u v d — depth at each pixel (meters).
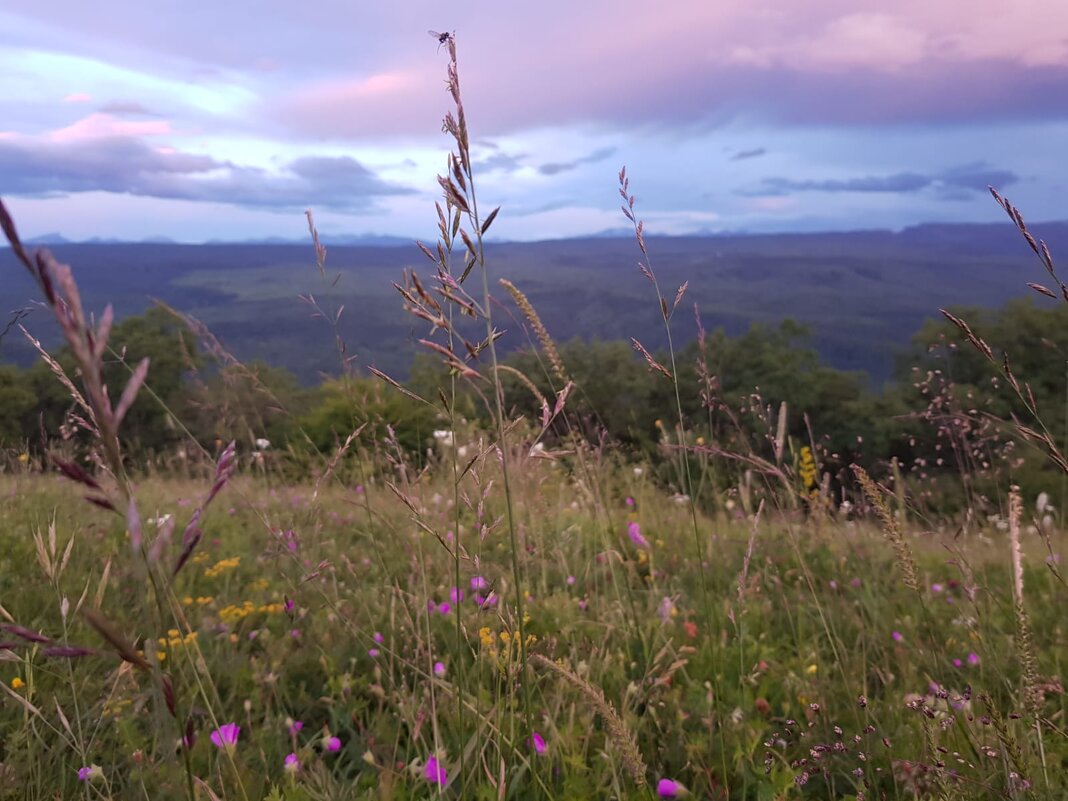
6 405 32.53
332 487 5.30
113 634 0.84
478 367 1.54
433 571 3.53
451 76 1.41
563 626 3.05
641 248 2.12
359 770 2.37
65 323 0.73
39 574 3.45
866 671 2.87
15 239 0.70
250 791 1.93
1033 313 36.34
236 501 5.38
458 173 1.43
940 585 3.75
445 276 1.46
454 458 1.67
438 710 2.43
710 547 4.45
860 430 50.91
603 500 4.55
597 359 56.44
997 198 1.45
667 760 2.33
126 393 0.81
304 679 2.94
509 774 2.04
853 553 3.90
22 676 2.53
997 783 1.93
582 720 2.35
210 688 2.61
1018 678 2.58
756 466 2.88
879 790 2.07
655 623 3.17
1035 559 4.25
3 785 1.99
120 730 2.26
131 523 0.81
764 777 2.19
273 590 3.69
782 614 3.54
